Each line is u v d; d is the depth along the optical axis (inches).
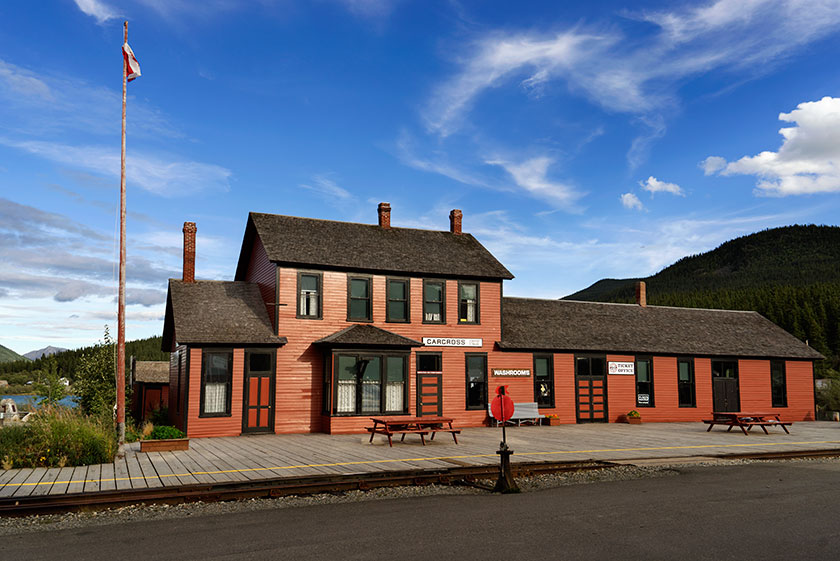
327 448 685.9
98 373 1007.0
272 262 917.8
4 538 322.3
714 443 770.2
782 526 343.6
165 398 1278.3
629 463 601.3
